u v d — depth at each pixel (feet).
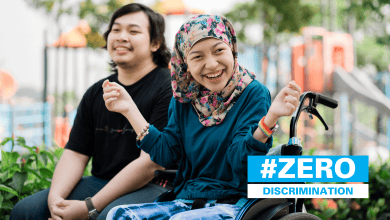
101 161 7.52
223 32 5.48
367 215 9.53
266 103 5.52
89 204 6.55
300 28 27.86
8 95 31.37
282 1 26.68
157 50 7.98
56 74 31.19
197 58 5.47
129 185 6.68
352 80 24.85
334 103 5.82
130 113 6.03
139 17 7.61
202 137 5.68
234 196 5.39
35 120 30.58
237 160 5.12
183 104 6.12
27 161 8.19
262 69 28.89
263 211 5.09
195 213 4.80
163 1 27.50
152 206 5.29
